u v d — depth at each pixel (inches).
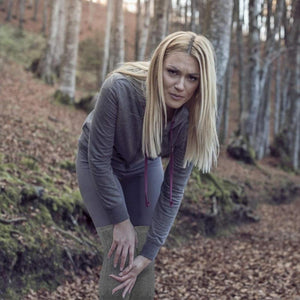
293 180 679.7
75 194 237.9
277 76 909.8
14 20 1374.3
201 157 85.0
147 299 92.3
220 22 324.5
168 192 89.7
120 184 93.0
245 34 1010.7
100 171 82.4
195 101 80.5
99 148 81.1
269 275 229.9
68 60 581.6
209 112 79.1
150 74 76.8
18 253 166.9
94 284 186.2
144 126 79.8
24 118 391.5
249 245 315.9
